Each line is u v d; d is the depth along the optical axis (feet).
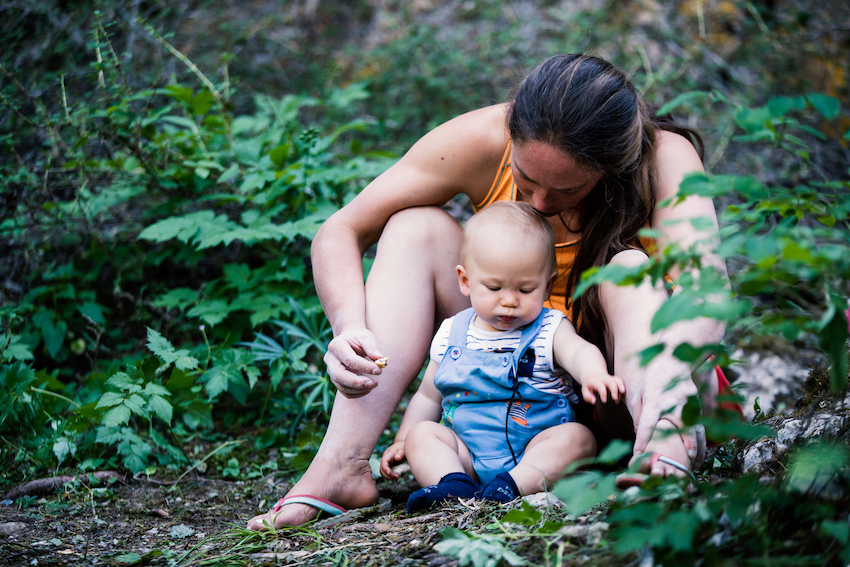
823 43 18.17
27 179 10.79
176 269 12.17
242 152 11.08
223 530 6.60
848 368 6.07
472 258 6.57
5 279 11.15
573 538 4.68
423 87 16.98
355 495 6.61
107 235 12.14
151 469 8.05
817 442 4.70
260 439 8.84
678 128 7.30
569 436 6.31
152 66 14.99
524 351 6.55
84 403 8.84
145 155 11.00
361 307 6.91
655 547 3.90
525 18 20.29
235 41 17.57
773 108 4.83
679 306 3.60
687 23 19.80
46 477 7.65
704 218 4.04
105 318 11.30
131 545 6.17
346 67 19.11
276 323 9.36
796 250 3.42
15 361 9.03
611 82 6.17
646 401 5.30
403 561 4.97
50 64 13.30
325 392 8.69
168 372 9.36
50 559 5.72
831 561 3.65
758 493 4.04
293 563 5.32
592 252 6.81
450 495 6.04
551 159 6.02
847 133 4.98
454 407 6.82
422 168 7.30
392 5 21.85
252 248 12.01
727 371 9.62
